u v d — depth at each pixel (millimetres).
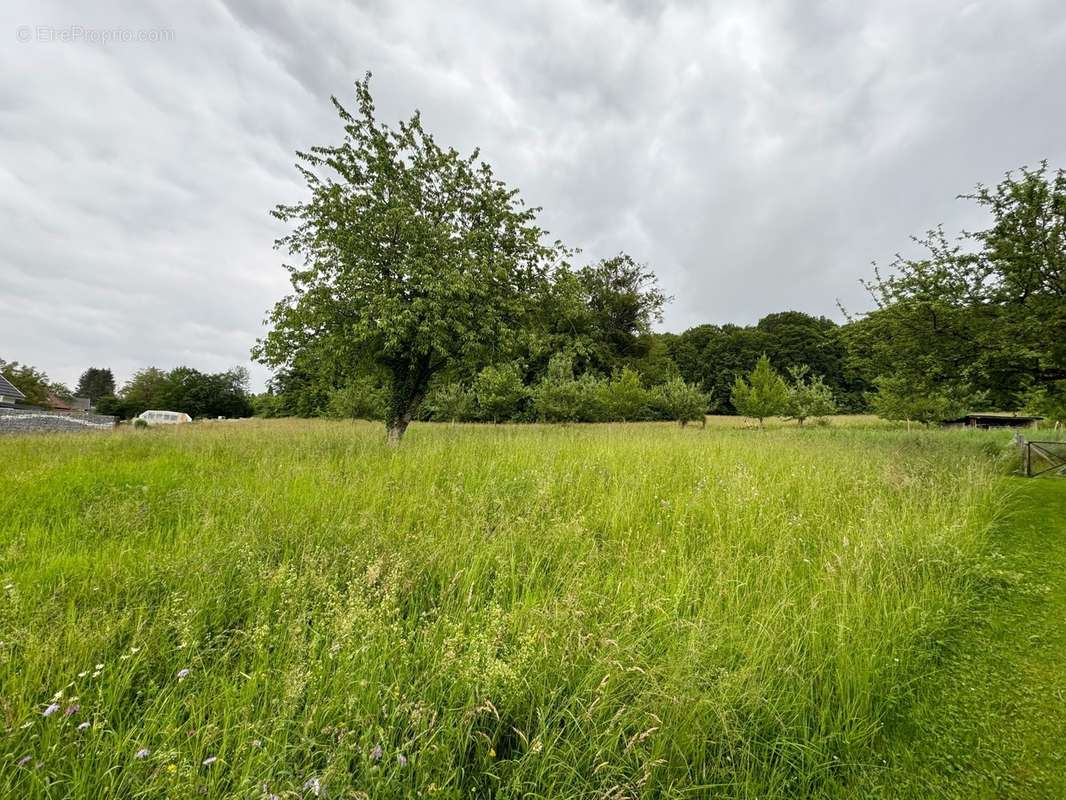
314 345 12234
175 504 5219
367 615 2566
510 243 14000
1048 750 2236
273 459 7879
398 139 12922
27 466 7367
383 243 12078
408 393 13188
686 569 3631
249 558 3467
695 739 2059
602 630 2623
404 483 6074
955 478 6949
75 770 1703
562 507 5434
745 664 2531
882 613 3186
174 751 1702
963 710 2531
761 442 12539
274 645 2547
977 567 4191
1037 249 8984
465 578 3361
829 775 2090
